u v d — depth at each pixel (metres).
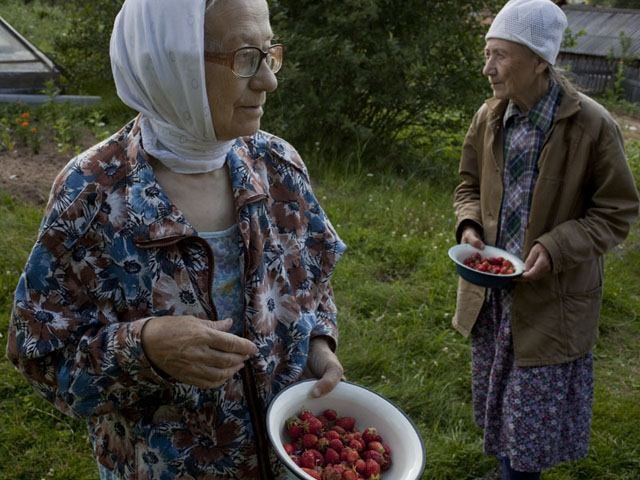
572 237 2.62
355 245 5.42
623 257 5.95
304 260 1.76
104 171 1.49
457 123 7.82
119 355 1.43
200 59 1.36
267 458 1.62
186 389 1.54
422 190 6.88
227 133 1.47
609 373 4.24
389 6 7.32
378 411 1.68
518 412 2.80
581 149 2.65
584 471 3.36
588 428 2.95
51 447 3.17
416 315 4.50
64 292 1.49
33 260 1.47
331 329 1.81
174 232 1.47
